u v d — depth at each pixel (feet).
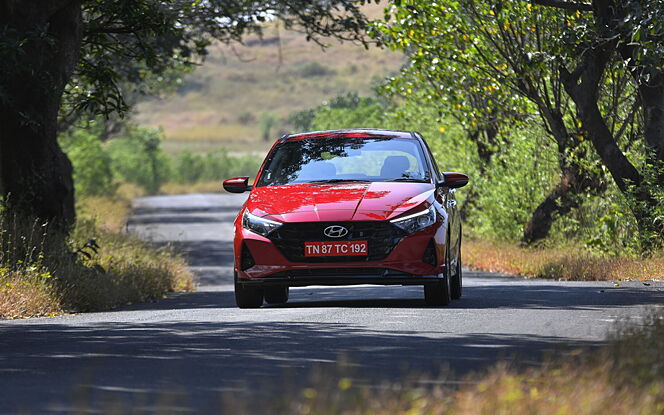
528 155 157.79
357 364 49.19
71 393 42.50
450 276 83.76
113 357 53.36
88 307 94.99
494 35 146.41
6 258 100.63
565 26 121.70
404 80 161.58
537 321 66.69
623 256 123.03
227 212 332.39
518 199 161.58
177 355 53.67
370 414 34.14
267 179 87.92
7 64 102.83
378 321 68.59
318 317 72.38
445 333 61.26
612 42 123.75
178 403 39.88
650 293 88.53
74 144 362.74
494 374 41.91
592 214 147.95
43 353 55.83
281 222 79.51
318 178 86.79
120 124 369.09
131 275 112.06
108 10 112.27
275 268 79.41
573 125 149.79
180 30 144.77
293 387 42.78
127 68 200.34
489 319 68.49
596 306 77.77
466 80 152.76
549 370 42.93
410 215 79.20
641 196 125.39
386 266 78.28
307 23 146.72
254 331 64.13
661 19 107.86
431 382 43.32
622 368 40.81
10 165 113.39
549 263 125.80
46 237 108.99
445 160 189.57
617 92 139.03
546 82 153.07
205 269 158.92
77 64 122.11
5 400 41.19
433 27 144.56
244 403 37.99
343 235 78.43
